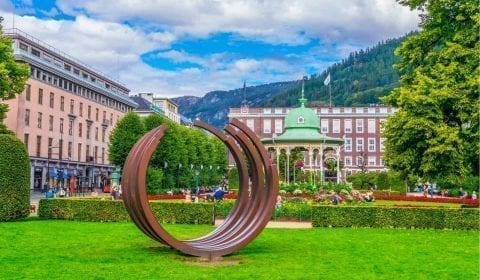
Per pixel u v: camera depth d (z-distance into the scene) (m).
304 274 12.95
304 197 38.94
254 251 16.73
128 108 91.94
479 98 23.19
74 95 72.88
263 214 15.93
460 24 25.52
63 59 71.69
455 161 24.34
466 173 24.59
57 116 68.31
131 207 14.73
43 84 65.00
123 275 12.48
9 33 60.25
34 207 30.73
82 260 14.47
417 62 27.06
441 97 23.38
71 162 71.19
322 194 37.28
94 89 77.81
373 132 98.25
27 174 24.95
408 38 27.22
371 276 12.86
